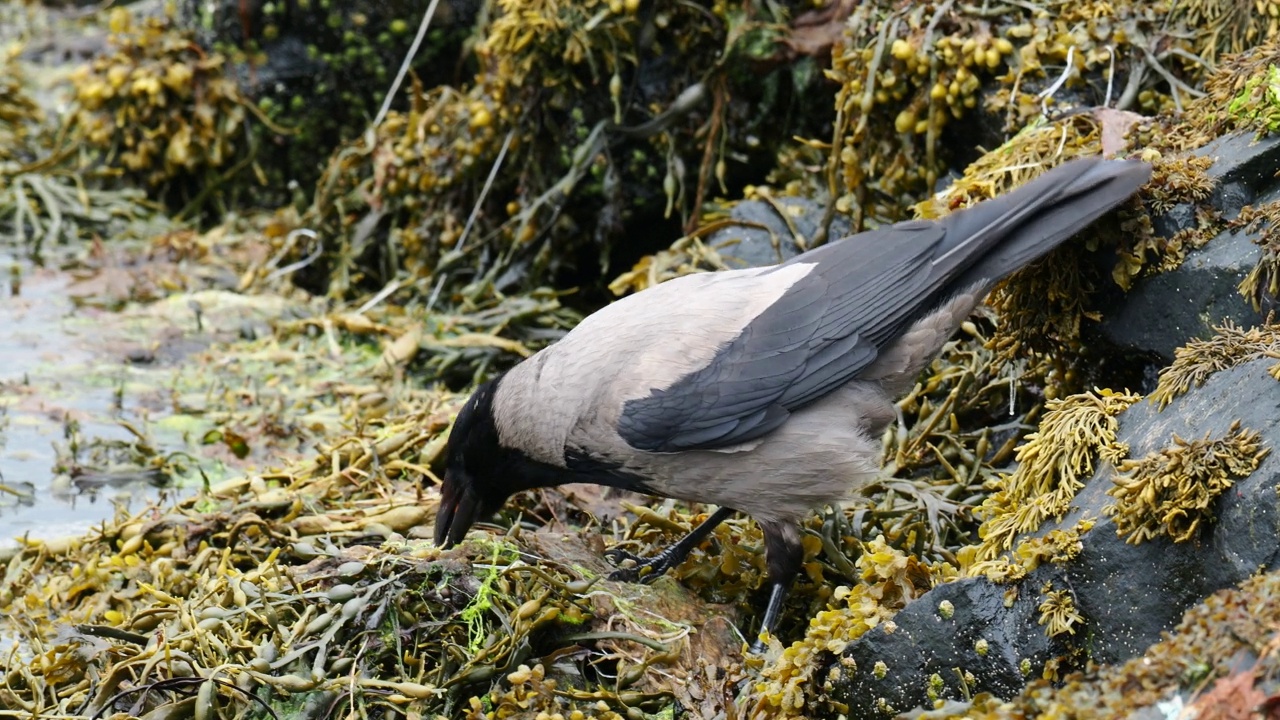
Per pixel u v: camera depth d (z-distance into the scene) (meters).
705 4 14.14
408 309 14.99
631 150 14.61
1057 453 8.12
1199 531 7.11
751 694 8.16
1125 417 8.12
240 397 13.33
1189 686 6.04
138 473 11.97
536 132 14.77
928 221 9.25
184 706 8.11
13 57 21.11
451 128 15.27
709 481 9.24
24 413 12.98
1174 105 11.03
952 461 10.54
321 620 8.44
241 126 17.58
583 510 10.92
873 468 9.25
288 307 15.41
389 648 8.50
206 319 15.07
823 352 9.07
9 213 17.66
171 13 17.97
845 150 12.52
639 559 9.84
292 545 9.95
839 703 7.94
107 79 17.62
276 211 17.64
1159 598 7.19
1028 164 10.10
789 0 14.11
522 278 14.93
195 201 17.66
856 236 9.52
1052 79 11.64
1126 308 9.12
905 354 9.21
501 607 8.68
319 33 17.12
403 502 10.58
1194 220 8.81
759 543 9.98
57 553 10.59
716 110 14.08
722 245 13.03
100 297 15.63
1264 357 7.52
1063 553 7.48
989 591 7.63
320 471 11.49
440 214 15.36
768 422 9.02
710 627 8.97
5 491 11.61
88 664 8.76
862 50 12.37
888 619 7.85
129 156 17.69
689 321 9.27
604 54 14.12
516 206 14.98
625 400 9.12
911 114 12.17
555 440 9.35
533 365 9.59
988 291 9.09
